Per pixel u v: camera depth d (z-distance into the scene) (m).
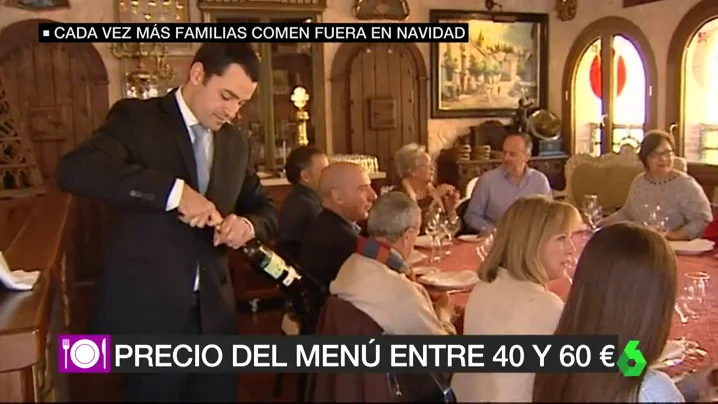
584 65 6.48
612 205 4.48
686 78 5.59
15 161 3.63
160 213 1.68
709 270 2.65
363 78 5.93
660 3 5.68
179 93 1.74
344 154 5.91
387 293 1.71
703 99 5.51
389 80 6.02
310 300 2.12
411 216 1.92
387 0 5.90
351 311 1.69
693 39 5.51
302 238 2.92
